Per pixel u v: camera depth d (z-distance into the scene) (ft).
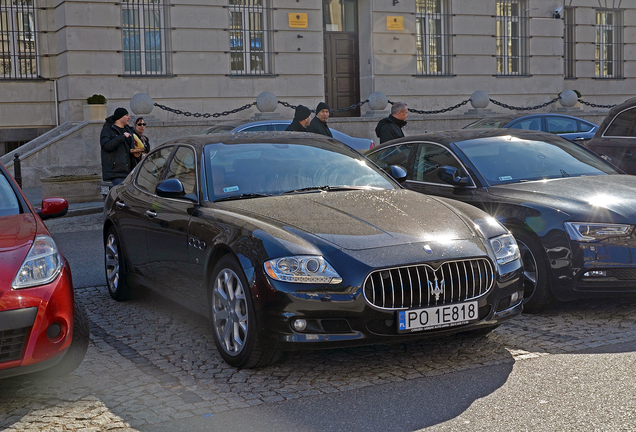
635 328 17.22
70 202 46.21
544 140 23.75
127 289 21.44
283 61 69.56
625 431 11.23
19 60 63.46
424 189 22.57
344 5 74.54
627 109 29.35
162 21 65.41
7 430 12.09
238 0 68.13
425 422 11.97
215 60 66.95
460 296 14.38
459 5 76.48
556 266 18.34
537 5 80.28
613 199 18.81
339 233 14.62
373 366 15.02
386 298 13.89
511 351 15.67
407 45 74.38
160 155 20.70
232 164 18.03
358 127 65.10
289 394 13.50
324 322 13.83
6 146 63.41
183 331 18.28
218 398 13.35
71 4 61.62
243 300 14.76
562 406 12.36
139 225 19.67
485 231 15.56
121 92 63.77
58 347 13.44
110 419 12.43
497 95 79.05
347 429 11.81
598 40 88.33
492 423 11.79
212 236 15.78
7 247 13.74
